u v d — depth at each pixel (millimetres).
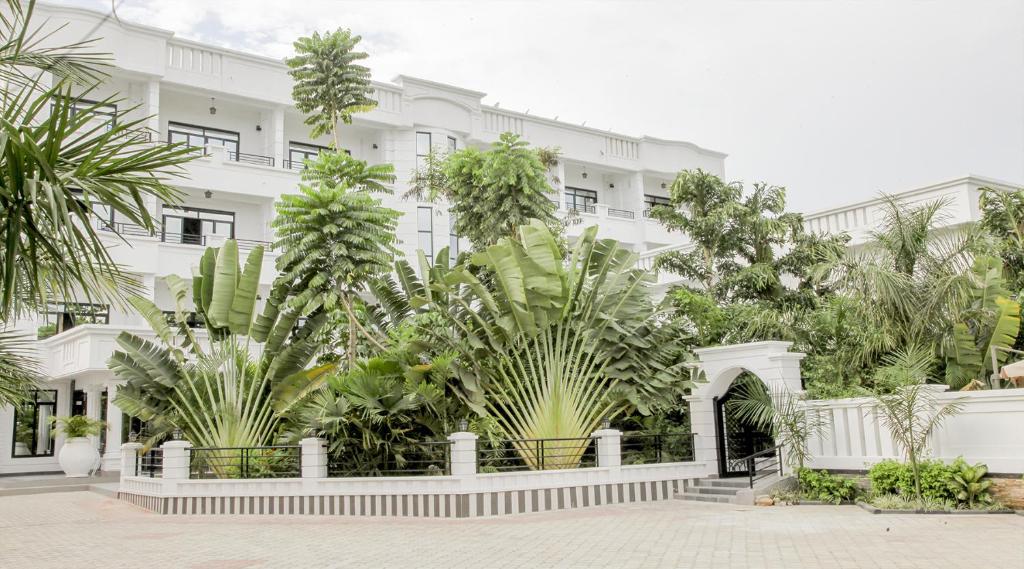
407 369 14523
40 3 24016
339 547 9938
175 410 16578
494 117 34250
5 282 5637
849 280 15039
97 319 24750
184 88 27594
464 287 17109
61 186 5621
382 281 17406
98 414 22766
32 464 23703
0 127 5715
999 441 11422
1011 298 15000
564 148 36094
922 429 11945
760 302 18891
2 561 9555
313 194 16000
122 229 24328
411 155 31172
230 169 27312
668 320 18000
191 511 15023
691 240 22016
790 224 19938
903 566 7277
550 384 15062
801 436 13734
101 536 11664
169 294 26156
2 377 9688
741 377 16000
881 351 14469
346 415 14492
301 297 15719
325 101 25031
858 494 12797
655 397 15688
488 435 14633
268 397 16047
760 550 8500
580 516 12539
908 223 15039
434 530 11344
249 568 8547
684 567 7715
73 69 7113
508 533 10734
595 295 15789
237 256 16469
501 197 18656
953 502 11312
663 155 39094
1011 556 7535
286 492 14508
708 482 15383
